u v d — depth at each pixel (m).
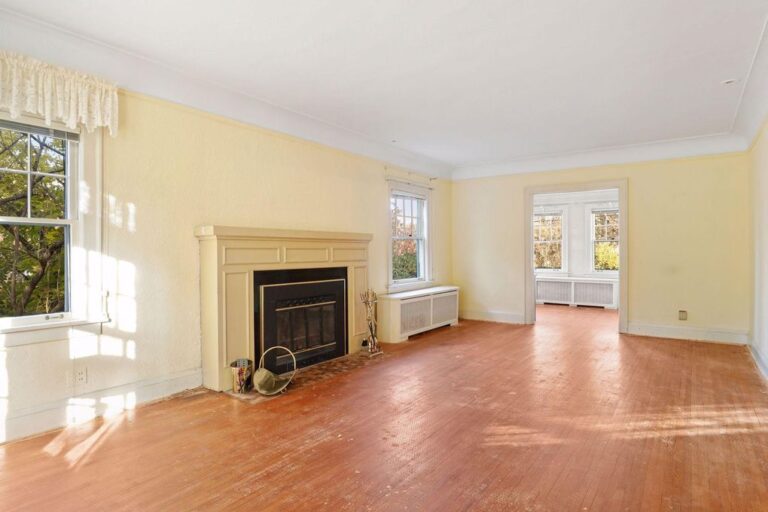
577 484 2.24
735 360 4.75
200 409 3.29
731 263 5.58
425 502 2.07
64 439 2.76
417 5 2.62
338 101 4.27
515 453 2.58
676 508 2.03
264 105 4.32
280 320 4.22
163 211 3.56
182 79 3.63
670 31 2.91
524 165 6.97
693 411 3.26
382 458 2.52
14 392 2.77
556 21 2.80
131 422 3.04
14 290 2.88
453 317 6.91
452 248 7.71
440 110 4.55
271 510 2.01
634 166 6.15
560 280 9.83
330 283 4.78
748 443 2.72
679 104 4.36
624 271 6.23
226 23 2.82
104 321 3.17
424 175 6.93
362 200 5.68
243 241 3.86
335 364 4.59
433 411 3.26
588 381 4.00
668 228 5.95
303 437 2.80
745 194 5.48
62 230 3.07
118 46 3.12
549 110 4.55
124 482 2.26
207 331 3.77
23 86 2.74
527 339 5.88
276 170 4.52
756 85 3.77
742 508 2.03
